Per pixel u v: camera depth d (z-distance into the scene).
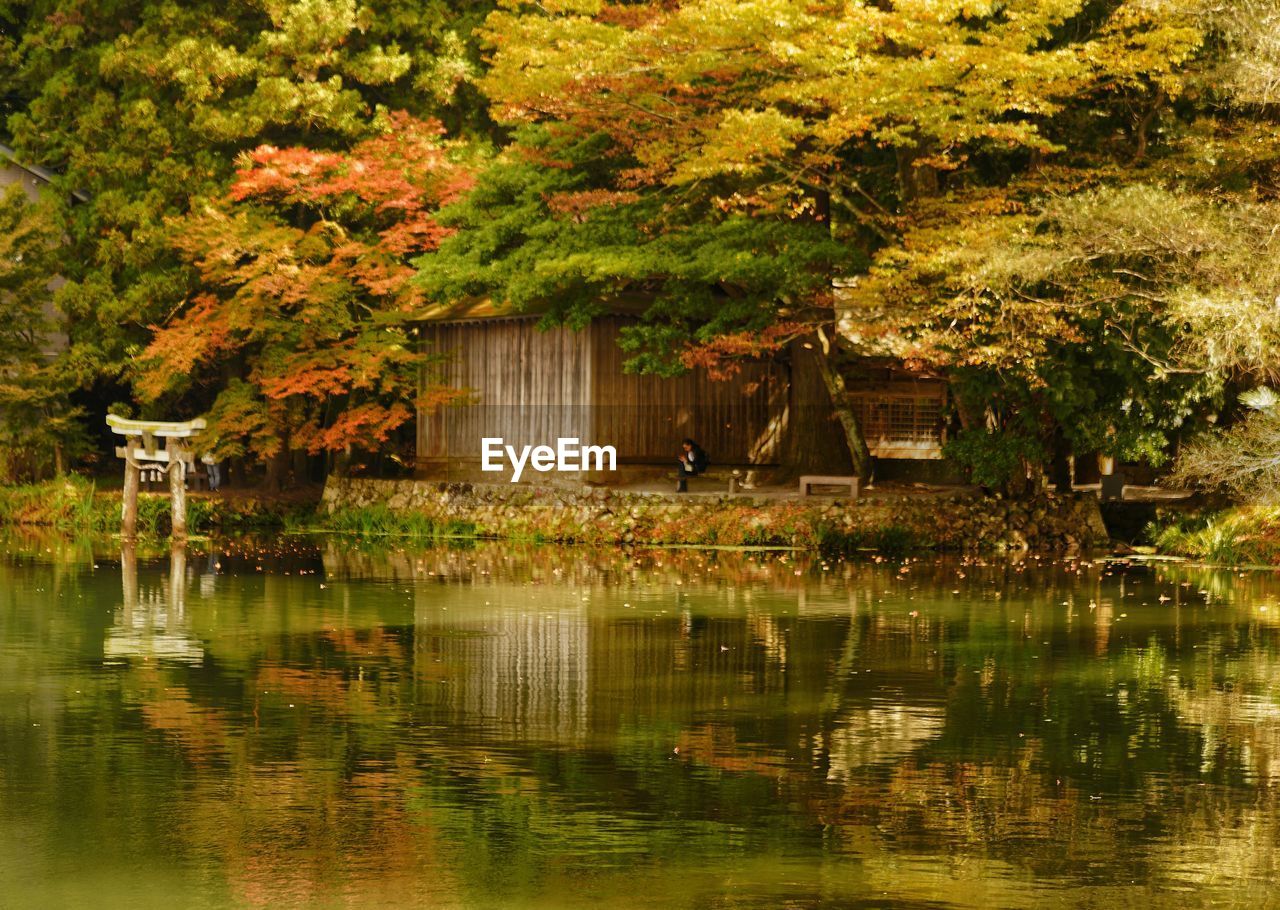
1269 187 27.62
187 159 36.59
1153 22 25.08
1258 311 22.25
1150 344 26.91
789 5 23.27
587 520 31.56
